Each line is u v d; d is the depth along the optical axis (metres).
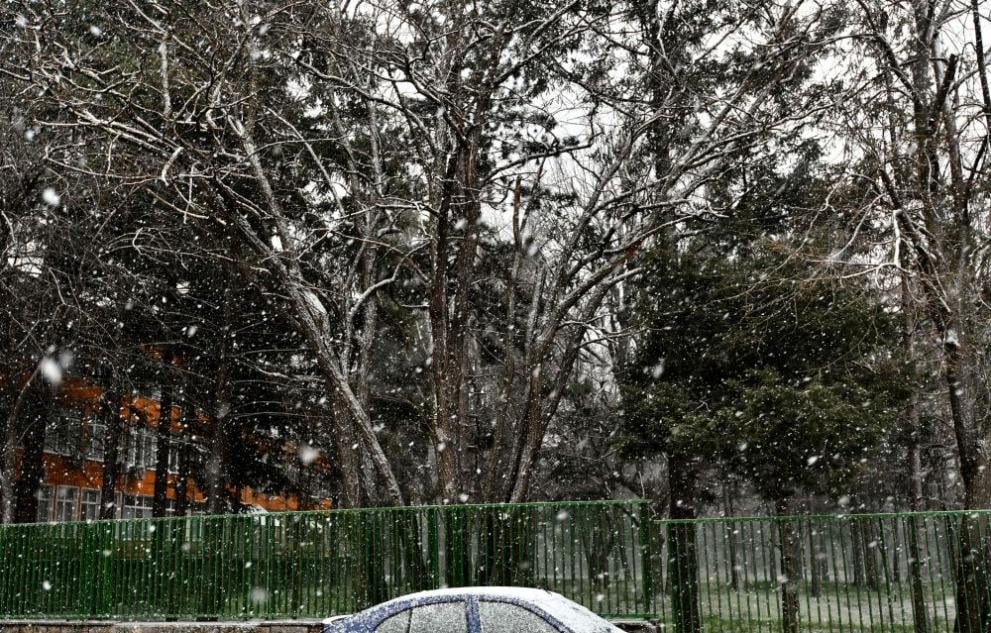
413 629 9.32
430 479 31.58
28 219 23.06
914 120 17.77
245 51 19.94
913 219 17.80
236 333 30.50
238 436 34.47
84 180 22.66
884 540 13.33
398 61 19.38
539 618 9.12
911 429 29.16
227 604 15.75
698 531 14.01
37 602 17.38
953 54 17.39
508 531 14.23
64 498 48.50
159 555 16.48
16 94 20.86
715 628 13.59
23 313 24.17
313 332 20.84
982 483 17.02
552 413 22.45
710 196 23.12
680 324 22.31
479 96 20.69
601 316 26.62
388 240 25.25
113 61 22.20
